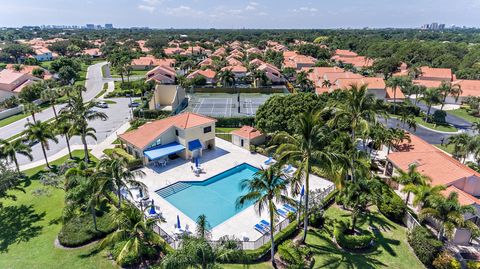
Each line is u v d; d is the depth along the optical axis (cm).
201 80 10862
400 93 8675
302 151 2598
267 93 10281
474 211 2577
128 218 2455
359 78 9081
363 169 3250
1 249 2714
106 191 2745
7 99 8019
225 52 18875
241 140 5194
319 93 8631
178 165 4459
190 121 4766
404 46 16112
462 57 14988
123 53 15612
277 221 3100
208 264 1822
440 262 2473
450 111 8206
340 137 3609
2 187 3206
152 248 2564
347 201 2855
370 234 2919
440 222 2733
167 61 15188
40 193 3481
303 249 2598
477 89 9212
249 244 2655
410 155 4072
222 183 4078
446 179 3456
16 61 16400
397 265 2552
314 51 18200
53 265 2494
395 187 3816
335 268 2475
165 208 3397
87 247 2725
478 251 2780
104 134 5822
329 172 2494
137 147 4350
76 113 4262
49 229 3011
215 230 3023
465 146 4341
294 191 2522
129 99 8688
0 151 3881
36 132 4116
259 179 2356
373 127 4419
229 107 8275
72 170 3297
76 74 11325
